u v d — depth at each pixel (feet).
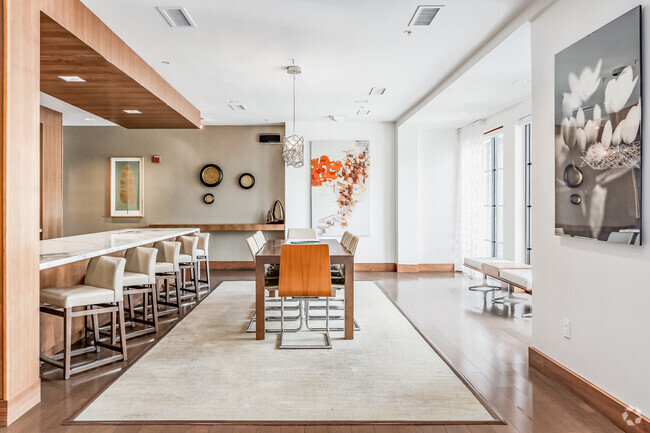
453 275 24.32
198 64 14.89
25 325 8.24
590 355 8.49
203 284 21.15
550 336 9.93
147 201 26.73
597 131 8.05
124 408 8.36
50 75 13.10
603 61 7.88
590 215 8.27
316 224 25.76
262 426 7.70
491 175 23.09
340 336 13.08
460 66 15.21
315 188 25.73
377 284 21.58
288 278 12.34
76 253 10.61
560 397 8.84
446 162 25.85
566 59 9.04
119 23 11.52
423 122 23.90
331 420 7.90
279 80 16.88
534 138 10.57
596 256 8.27
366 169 25.89
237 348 11.98
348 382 9.62
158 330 13.78
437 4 10.56
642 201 7.07
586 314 8.60
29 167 8.36
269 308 16.37
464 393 9.04
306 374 10.08
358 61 14.66
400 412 8.21
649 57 6.93
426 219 25.96
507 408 8.38
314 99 20.13
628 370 7.45
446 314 15.76
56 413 8.18
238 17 11.22
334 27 11.88
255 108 21.99
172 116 19.39
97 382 9.64
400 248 25.48
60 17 9.42
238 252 26.91
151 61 14.56
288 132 25.77
